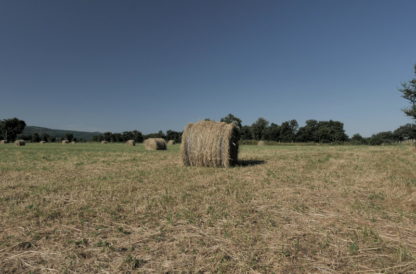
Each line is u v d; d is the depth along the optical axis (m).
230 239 3.24
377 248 3.02
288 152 19.19
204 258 2.78
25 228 3.65
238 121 87.88
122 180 7.18
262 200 5.01
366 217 4.05
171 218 4.01
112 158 14.72
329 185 6.38
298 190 5.88
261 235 3.39
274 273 2.52
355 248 3.01
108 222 3.88
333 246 3.08
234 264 2.68
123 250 3.02
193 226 3.69
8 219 3.99
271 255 2.86
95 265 2.68
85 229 3.62
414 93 17.75
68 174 8.38
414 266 2.63
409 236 3.35
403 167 9.44
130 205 4.70
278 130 91.06
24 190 5.98
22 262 2.74
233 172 8.63
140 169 9.53
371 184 6.48
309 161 11.71
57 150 23.94
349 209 4.45
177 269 2.59
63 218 4.04
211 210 4.39
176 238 3.29
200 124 10.80
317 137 87.19
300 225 3.74
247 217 4.07
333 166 9.85
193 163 10.57
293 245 3.09
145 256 2.86
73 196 5.39
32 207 4.61
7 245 3.11
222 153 9.96
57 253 2.93
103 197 5.29
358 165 10.07
